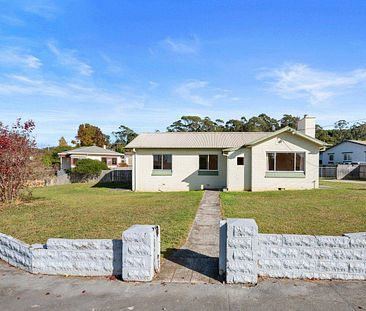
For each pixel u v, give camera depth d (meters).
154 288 4.45
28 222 9.20
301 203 12.44
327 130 64.62
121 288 4.48
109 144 67.19
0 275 5.06
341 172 30.17
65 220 9.40
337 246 4.71
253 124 58.25
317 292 4.27
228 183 18.70
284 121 59.34
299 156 18.47
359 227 7.89
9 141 12.50
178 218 9.28
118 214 10.30
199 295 4.21
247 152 18.67
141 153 20.38
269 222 8.55
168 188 20.23
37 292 4.38
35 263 5.12
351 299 4.06
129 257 4.71
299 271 4.75
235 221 4.80
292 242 4.75
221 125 62.06
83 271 4.99
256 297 4.13
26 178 13.49
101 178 28.58
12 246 5.57
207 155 20.03
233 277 4.59
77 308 3.89
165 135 22.97
